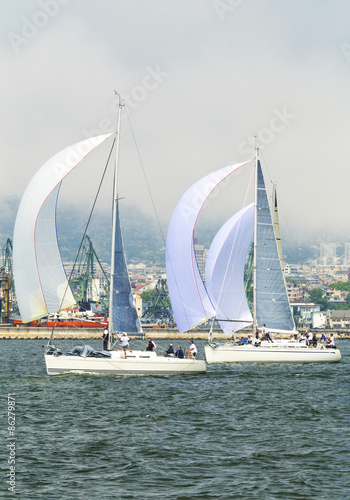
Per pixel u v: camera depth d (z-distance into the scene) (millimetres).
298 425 65000
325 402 79562
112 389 86500
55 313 96688
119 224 101062
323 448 55375
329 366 121500
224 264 125438
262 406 76188
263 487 45375
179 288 112438
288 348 122500
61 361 96688
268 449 55094
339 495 43875
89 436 59375
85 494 43688
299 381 99125
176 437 59344
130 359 97188
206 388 89438
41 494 43531
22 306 95688
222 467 49812
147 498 43094
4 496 43000
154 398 80500
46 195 95312
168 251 113000
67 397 80438
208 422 66438
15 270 95312
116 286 99875
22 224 94938
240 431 62062
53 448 54844
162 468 49438
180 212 113312
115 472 48375
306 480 46812
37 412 70812
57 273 96125
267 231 130625
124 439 58344
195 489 44875
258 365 119562
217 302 124438
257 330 128500
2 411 71000
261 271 129875
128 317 99812
